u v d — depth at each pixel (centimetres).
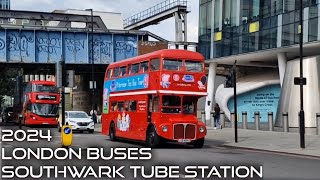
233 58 4503
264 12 3962
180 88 2255
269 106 4541
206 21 4828
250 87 4591
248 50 4162
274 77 4722
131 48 5231
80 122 3588
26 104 4975
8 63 4931
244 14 4212
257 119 3491
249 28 4147
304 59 3547
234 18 4347
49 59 4909
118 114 2689
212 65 4919
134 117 2452
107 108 2886
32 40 4850
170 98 2236
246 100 4609
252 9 4119
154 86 2261
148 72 2333
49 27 4897
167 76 2236
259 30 4019
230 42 4412
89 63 5062
